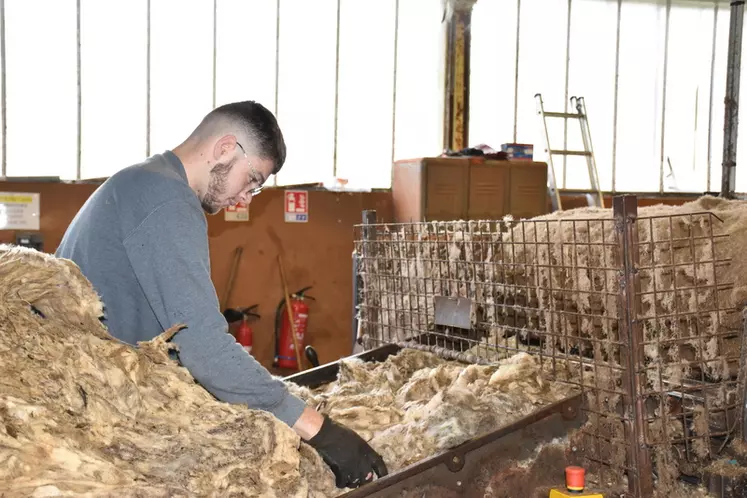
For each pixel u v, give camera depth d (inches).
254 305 209.9
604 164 264.8
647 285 69.7
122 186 56.6
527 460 61.6
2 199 186.5
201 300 53.7
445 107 241.4
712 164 276.5
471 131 249.4
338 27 232.4
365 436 66.6
